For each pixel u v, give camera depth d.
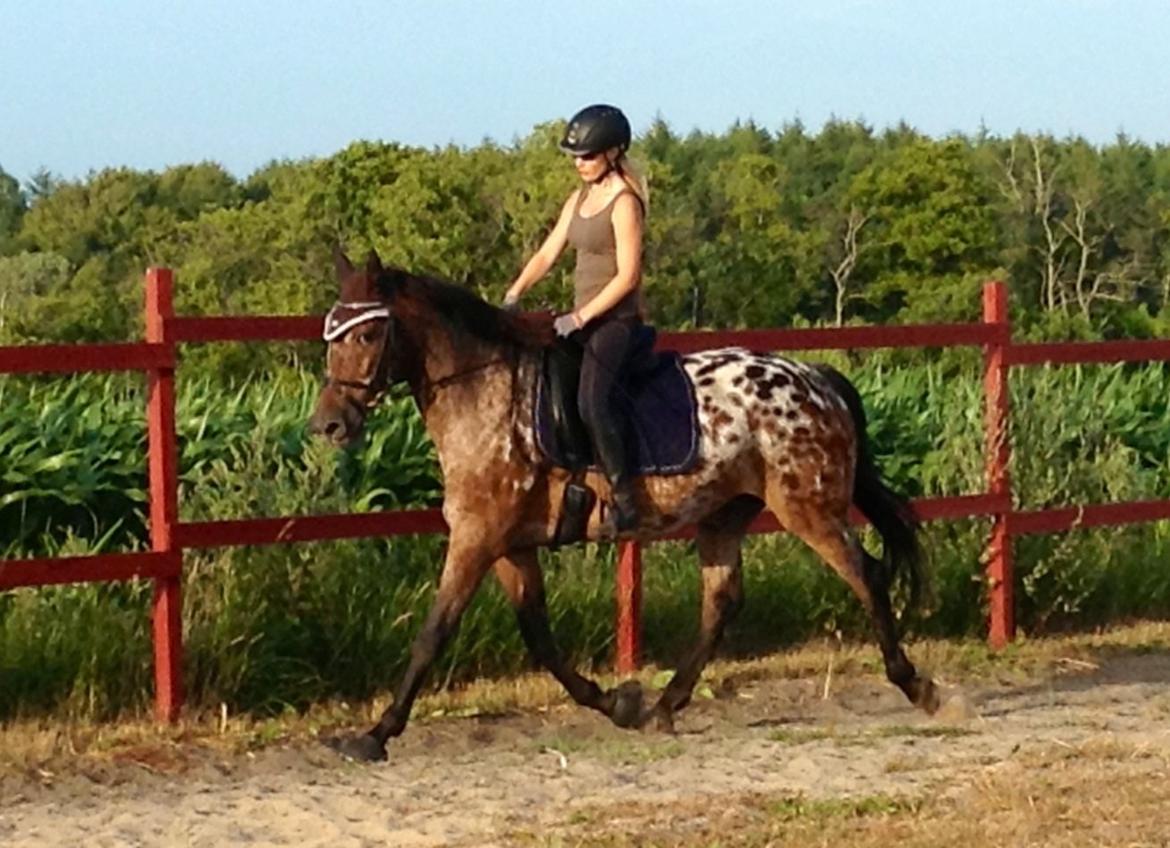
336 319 7.66
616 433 7.89
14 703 8.43
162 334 8.19
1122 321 44.25
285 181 48.28
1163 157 63.12
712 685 9.67
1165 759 7.51
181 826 6.83
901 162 54.09
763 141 74.81
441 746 8.38
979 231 53.28
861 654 10.48
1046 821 6.36
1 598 9.04
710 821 6.57
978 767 7.54
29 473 10.19
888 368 15.26
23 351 7.78
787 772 7.61
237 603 8.87
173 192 70.75
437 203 41.03
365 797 7.23
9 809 7.20
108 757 7.94
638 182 7.97
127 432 10.74
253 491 9.28
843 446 8.45
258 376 14.48
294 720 8.70
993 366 10.77
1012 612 11.12
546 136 43.75
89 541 10.36
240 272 43.44
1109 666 10.69
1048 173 54.66
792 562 10.93
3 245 66.56
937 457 11.66
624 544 9.76
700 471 8.13
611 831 6.43
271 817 6.96
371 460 10.87
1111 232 54.78
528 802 7.11
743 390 8.28
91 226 65.75
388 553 9.98
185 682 8.62
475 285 41.06
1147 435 14.05
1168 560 12.27
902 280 53.50
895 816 6.59
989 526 11.05
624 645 9.79
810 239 51.94
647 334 8.13
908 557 8.82
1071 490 11.56
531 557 8.33
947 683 10.01
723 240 48.59
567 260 35.12
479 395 7.90
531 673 9.70
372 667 9.20
